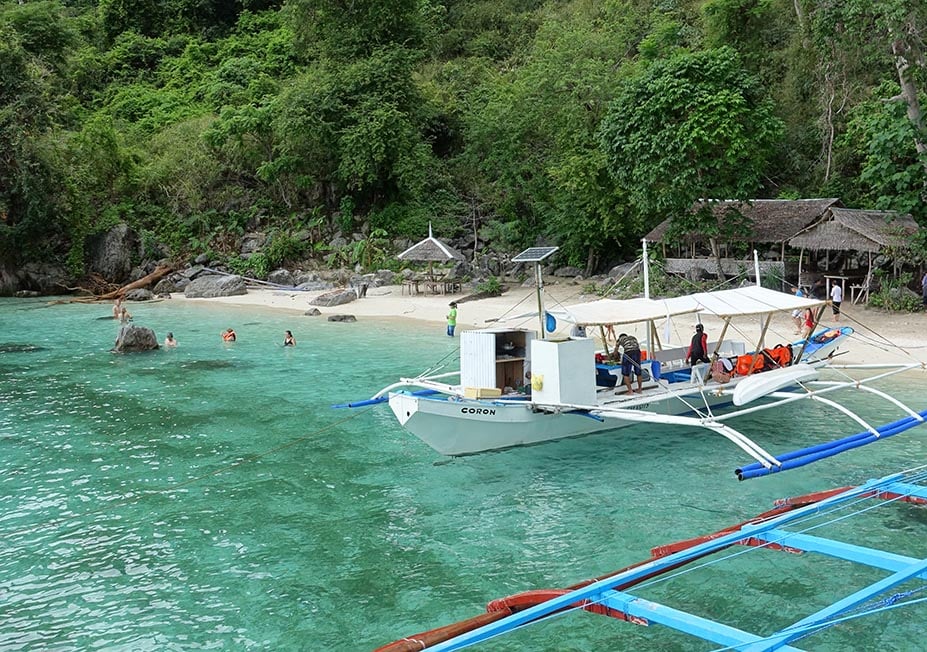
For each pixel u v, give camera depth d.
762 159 32.03
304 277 46.88
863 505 12.70
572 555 11.09
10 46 48.69
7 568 10.94
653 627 9.20
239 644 8.91
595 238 41.00
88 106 66.69
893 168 29.61
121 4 74.94
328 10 52.62
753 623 9.10
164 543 11.77
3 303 44.47
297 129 48.44
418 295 40.84
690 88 30.84
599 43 44.62
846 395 20.19
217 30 76.25
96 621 9.47
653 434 17.25
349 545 11.62
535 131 46.28
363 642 8.92
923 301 28.77
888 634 8.84
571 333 17.34
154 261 51.16
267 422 18.66
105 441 17.16
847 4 29.88
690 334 26.94
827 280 30.55
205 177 53.72
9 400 20.94
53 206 48.66
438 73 61.47
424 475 14.81
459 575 10.55
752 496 13.32
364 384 22.61
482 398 15.20
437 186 52.75
